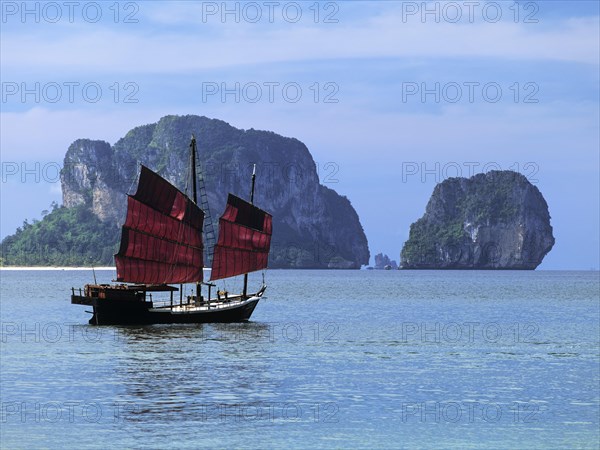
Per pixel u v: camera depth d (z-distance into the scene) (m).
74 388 95.19
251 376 104.00
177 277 164.62
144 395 91.12
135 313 161.12
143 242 156.88
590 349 136.50
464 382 101.38
